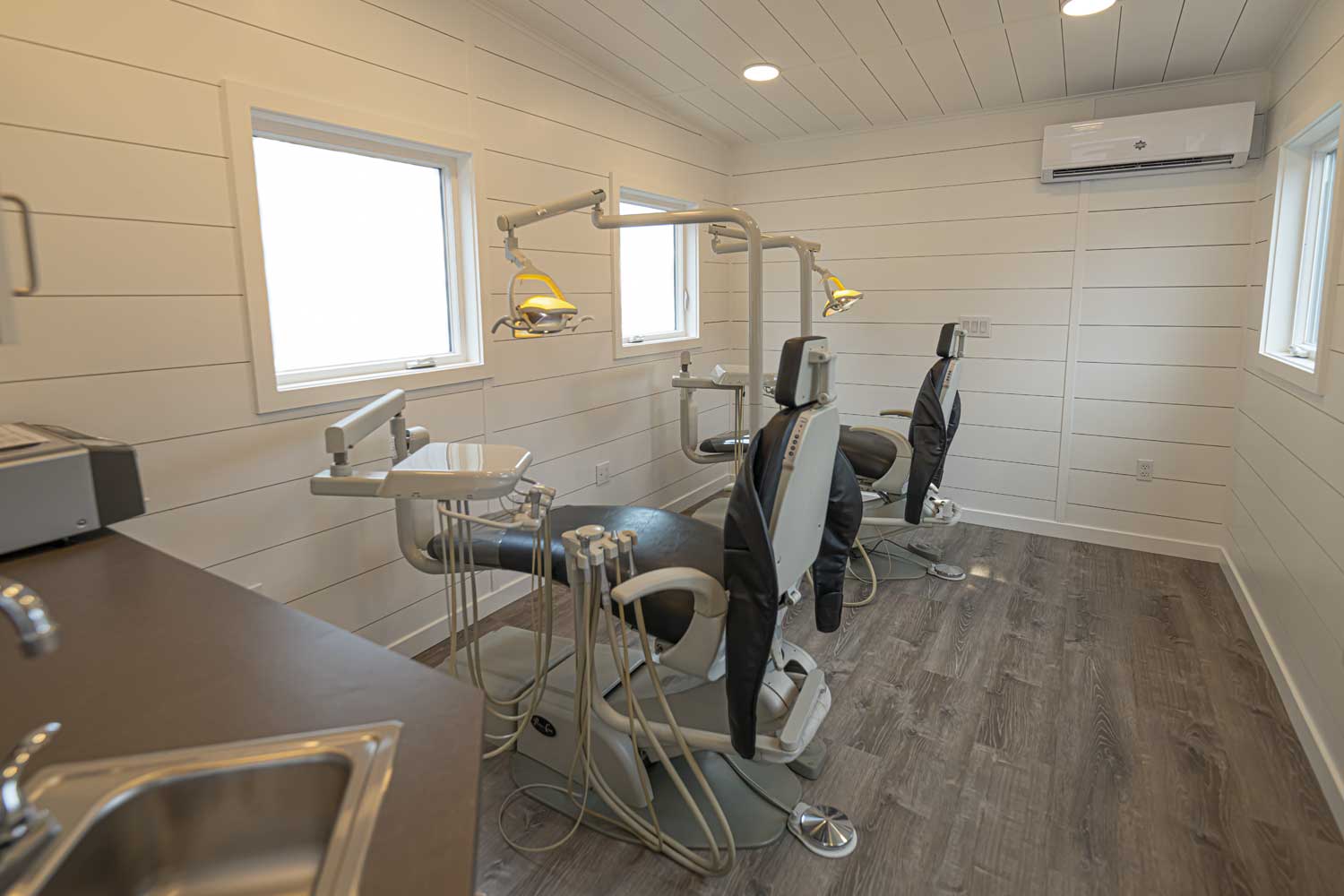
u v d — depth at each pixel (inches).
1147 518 149.4
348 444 69.6
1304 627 87.2
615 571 68.7
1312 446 87.0
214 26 74.6
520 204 115.6
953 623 116.8
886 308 170.4
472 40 104.1
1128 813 73.7
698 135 166.7
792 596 76.9
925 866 67.5
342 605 94.7
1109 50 118.2
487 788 78.4
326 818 31.7
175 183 72.9
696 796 76.6
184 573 52.0
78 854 27.6
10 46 61.4
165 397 74.0
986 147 154.7
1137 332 145.5
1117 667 102.4
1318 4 97.4
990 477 164.4
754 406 80.7
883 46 116.0
